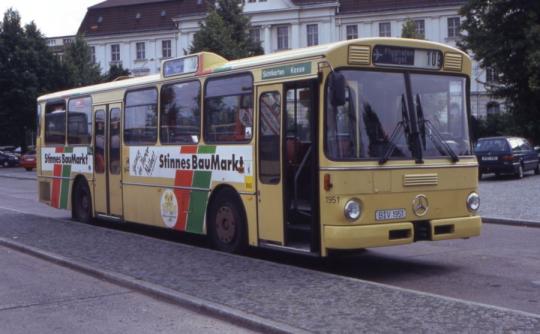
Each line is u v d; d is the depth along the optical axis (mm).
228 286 8594
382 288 8211
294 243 10188
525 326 6441
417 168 9812
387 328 6496
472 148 10547
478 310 7074
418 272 10234
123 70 64250
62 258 11086
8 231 14547
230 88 11391
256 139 10711
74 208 16906
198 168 12188
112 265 10320
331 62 9406
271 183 10391
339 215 9297
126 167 14516
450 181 10156
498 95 40969
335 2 66875
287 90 10172
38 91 59812
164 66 13273
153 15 76812
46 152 18344
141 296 8734
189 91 12508
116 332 7188
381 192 9523
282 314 7156
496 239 13672
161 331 7160
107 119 15258
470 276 9875
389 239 9555
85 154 16188
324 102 9422
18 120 60312
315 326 6660
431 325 6543
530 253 11859
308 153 9930
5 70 59281
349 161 9359
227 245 11523
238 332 7008
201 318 7590
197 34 42906
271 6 67875
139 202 14094
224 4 44844
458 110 10461
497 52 38156
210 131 11891
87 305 8359
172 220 13016
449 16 64938
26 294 9008
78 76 62312
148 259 10734
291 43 68000
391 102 9812
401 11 66000
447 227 10125
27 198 26031
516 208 18312
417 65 10078
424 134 9992
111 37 77812
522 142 31141
